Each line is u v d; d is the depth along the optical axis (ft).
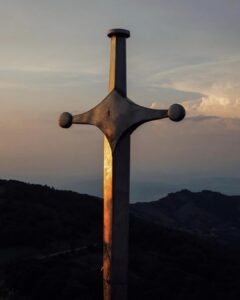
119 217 17.17
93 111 17.85
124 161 17.30
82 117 18.08
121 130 17.16
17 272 115.03
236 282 129.29
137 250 150.10
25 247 152.76
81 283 110.93
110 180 17.26
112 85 17.61
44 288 107.34
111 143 17.29
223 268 138.82
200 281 124.16
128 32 17.65
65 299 103.86
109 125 17.40
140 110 16.88
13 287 110.93
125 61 17.67
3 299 96.89
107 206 17.33
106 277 17.24
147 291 117.29
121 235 17.16
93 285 110.83
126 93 17.62
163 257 144.66
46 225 171.42
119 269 17.11
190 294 119.96
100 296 108.06
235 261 148.25
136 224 175.22
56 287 106.73
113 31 17.58
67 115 18.31
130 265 135.33
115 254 17.11
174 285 123.75
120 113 17.22
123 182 17.26
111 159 17.25
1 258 139.03
